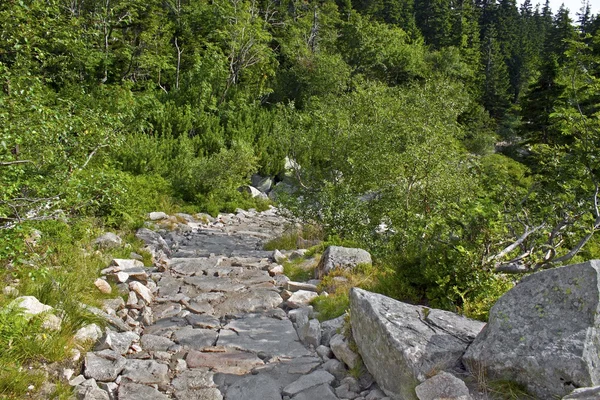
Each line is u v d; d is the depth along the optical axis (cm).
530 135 3091
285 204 1366
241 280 849
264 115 3198
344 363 513
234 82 3728
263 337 595
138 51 3353
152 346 559
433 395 371
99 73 2841
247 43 3750
